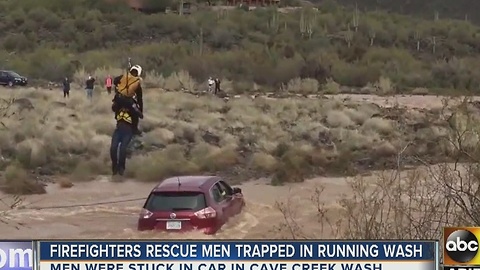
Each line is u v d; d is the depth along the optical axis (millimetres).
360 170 103312
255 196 83625
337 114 160125
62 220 68688
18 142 117938
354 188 79562
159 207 56781
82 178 97750
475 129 50469
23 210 74312
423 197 56594
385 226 43438
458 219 42125
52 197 85688
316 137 136000
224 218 58719
